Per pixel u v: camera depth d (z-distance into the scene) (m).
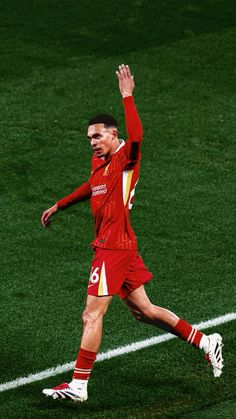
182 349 24.72
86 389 21.94
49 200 33.88
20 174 35.56
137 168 22.12
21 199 33.84
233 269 29.55
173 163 36.56
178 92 42.03
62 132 38.62
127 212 22.17
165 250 30.69
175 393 22.44
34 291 28.06
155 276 29.05
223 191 34.72
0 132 38.47
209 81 43.06
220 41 46.62
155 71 43.72
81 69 43.78
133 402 22.05
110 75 43.25
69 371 23.69
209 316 26.66
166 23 48.34
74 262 29.91
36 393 22.56
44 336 25.52
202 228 32.16
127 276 22.28
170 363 23.98
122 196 22.02
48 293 27.95
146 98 41.47
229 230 32.03
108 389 22.67
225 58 45.16
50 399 22.23
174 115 40.16
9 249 30.58
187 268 29.58
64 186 34.84
